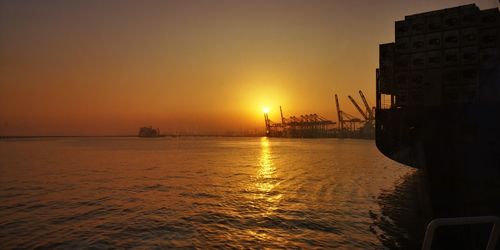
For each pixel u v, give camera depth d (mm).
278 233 19547
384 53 32562
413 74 29094
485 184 20750
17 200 31172
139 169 61781
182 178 48000
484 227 16469
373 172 54406
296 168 62156
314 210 25609
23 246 17438
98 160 84750
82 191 36531
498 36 26234
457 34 27578
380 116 26094
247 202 29312
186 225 21500
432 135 23250
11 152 124625
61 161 81688
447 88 27734
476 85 26719
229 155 105375
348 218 22891
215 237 18859
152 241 18188
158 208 27031
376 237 18422
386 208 26172
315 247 16938
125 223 22141
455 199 21625
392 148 25703
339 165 68000
